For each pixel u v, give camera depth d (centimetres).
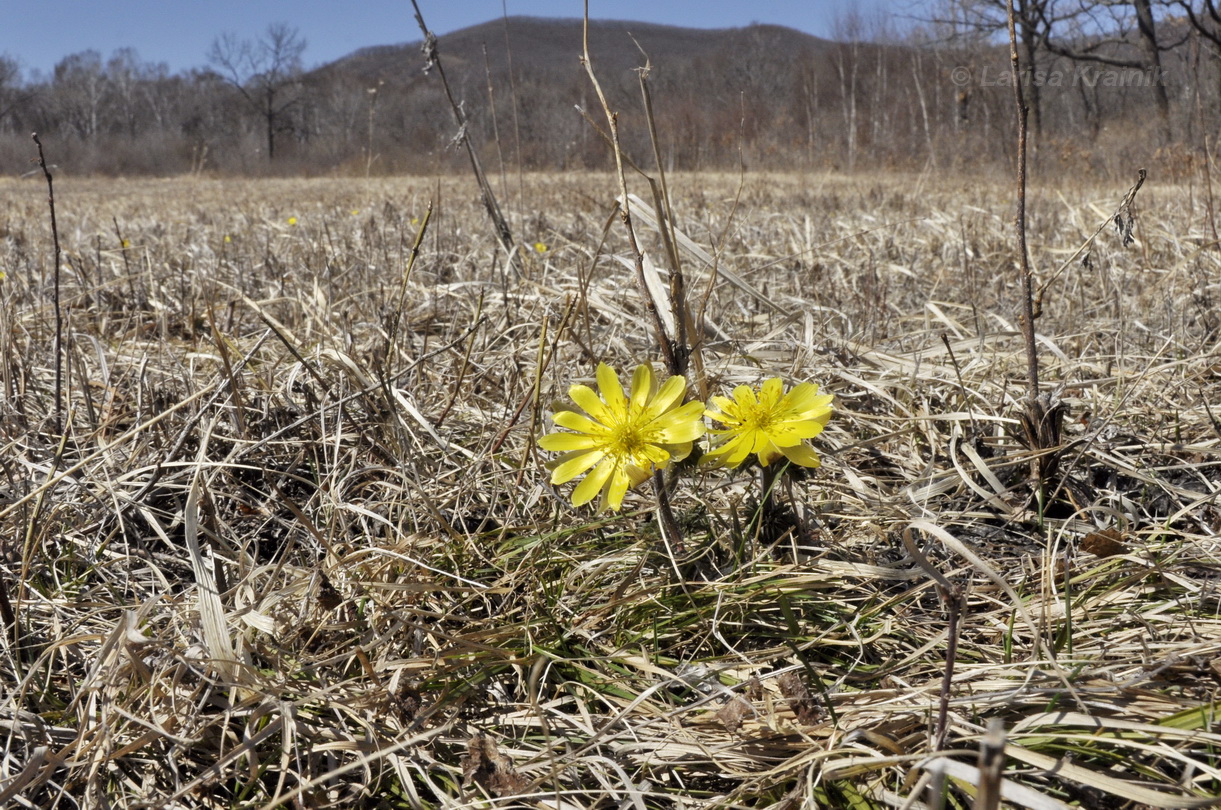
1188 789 112
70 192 2103
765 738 137
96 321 395
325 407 226
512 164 1841
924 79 2369
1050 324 343
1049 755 125
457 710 149
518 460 227
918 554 132
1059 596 170
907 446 241
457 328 353
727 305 373
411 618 167
